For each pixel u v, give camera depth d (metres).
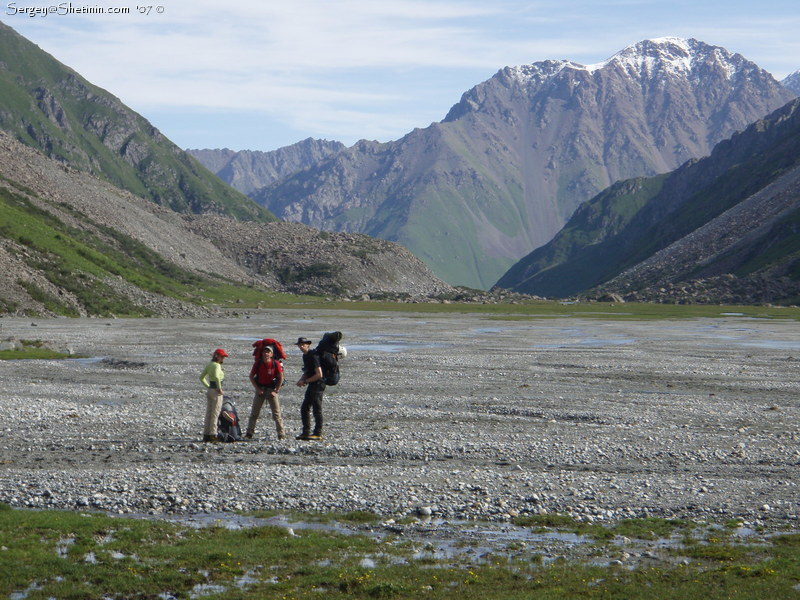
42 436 29.02
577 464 25.98
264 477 23.16
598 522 19.53
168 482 22.27
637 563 16.28
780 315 183.25
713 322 146.88
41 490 21.12
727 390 46.47
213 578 15.06
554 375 53.41
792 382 50.84
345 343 82.25
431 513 20.08
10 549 16.08
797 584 14.56
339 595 14.27
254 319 137.62
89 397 39.69
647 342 89.06
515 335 100.06
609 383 49.38
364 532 18.48
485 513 20.08
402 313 174.38
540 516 19.72
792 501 21.38
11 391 40.78
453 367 57.59
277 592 14.39
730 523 19.27
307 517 19.56
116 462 24.94
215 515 19.61
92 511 19.62
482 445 28.62
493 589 14.52
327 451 27.39
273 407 29.56
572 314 181.75
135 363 56.81
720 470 25.27
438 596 14.15
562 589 14.41
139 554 16.19
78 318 122.38
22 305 119.25
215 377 28.67
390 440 29.42
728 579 14.90
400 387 45.50
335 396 41.41
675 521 19.41
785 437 31.05
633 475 24.36
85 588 14.41
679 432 32.00
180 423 32.34
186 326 109.12
